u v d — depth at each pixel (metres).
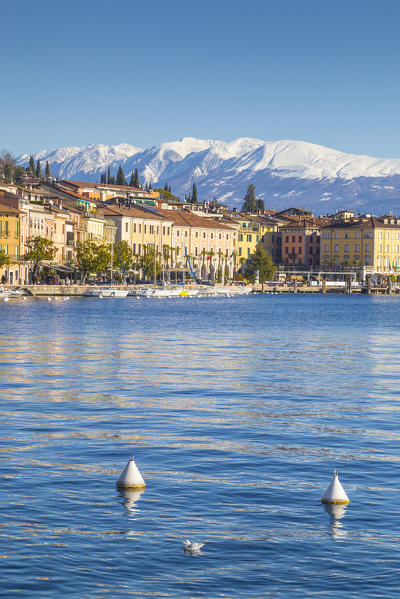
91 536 26.23
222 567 24.09
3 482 31.73
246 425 43.72
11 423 43.38
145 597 22.27
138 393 54.47
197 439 40.00
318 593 22.62
